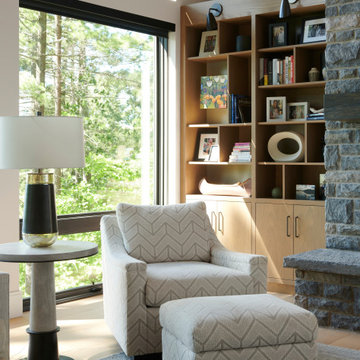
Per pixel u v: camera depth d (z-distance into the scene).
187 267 3.69
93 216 5.17
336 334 4.10
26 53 4.66
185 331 2.74
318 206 5.05
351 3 4.61
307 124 5.20
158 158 5.91
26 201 3.24
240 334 2.73
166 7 5.74
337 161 4.70
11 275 4.41
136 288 3.37
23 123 3.02
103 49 5.29
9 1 4.33
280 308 2.89
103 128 5.30
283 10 4.86
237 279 3.59
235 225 5.55
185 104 5.88
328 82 4.74
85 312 4.59
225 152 5.74
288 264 4.38
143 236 3.90
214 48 5.79
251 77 5.79
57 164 3.05
